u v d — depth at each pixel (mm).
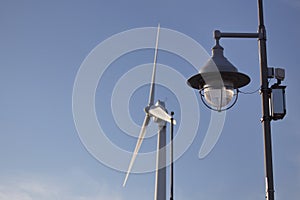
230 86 12703
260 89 12469
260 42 12750
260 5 12992
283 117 12156
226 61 12789
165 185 25578
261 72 12523
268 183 11602
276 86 12328
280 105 12148
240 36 12945
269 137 12047
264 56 12617
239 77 12680
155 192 25547
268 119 12195
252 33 12852
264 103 12312
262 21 12922
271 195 11508
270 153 11883
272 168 11727
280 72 12422
